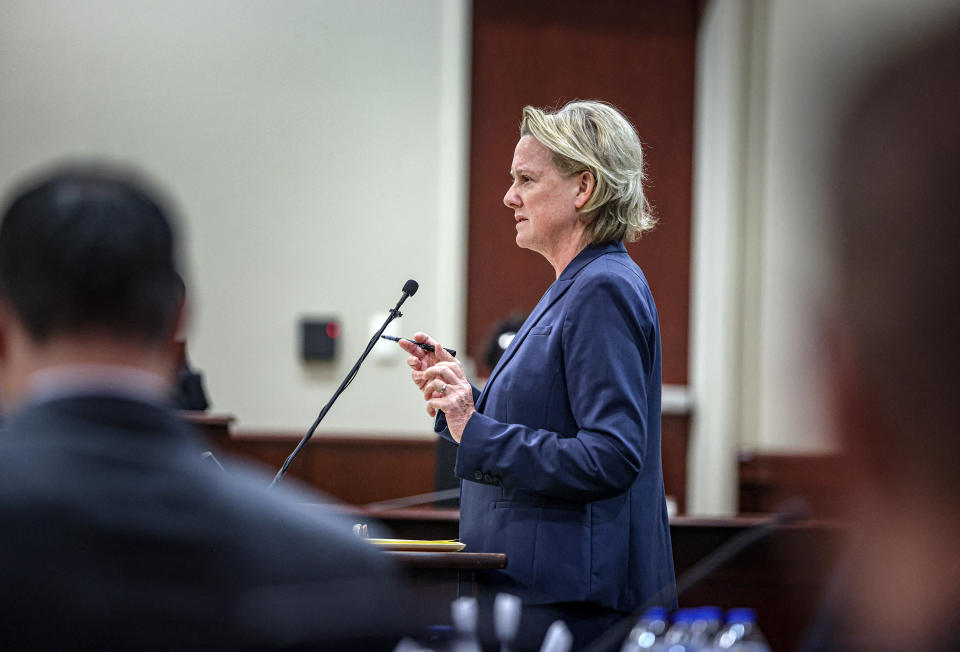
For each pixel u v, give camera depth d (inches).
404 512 206.7
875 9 18.0
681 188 421.7
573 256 144.5
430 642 61.4
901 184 17.3
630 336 133.0
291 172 391.9
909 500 18.8
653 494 138.3
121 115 386.6
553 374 134.8
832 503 20.4
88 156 384.2
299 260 390.3
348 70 395.2
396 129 395.5
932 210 17.0
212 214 388.8
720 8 406.3
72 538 46.1
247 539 49.7
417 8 398.0
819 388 19.8
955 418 17.6
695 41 423.2
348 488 371.6
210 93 390.3
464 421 134.2
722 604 74.6
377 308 391.2
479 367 405.4
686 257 420.8
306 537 51.7
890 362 18.0
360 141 394.6
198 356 385.4
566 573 129.4
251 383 386.0
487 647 70.5
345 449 372.5
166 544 47.4
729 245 402.6
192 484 50.0
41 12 385.4
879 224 17.7
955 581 19.6
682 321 420.5
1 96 382.9
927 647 20.4
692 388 417.4
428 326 392.8
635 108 421.1
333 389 386.9
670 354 419.8
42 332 52.9
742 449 395.5
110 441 50.0
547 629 97.8
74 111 385.1
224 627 47.4
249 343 386.9
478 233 411.2
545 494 130.1
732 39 403.5
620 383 129.6
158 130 387.9
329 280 390.6
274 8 393.7
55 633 44.9
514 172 146.8
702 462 404.5
